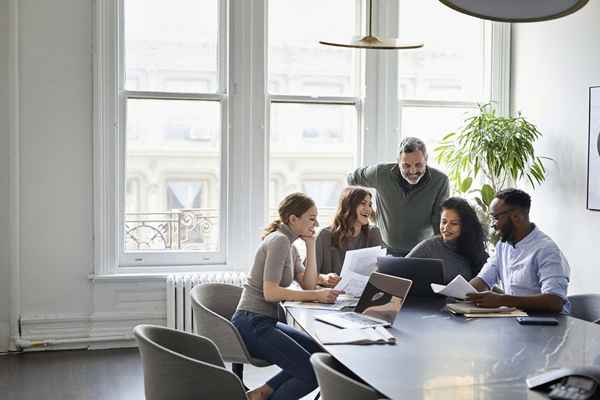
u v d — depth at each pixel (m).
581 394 2.36
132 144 6.24
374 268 4.22
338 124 6.55
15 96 5.88
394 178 5.54
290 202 4.14
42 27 5.96
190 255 6.36
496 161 6.04
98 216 6.08
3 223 5.92
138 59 6.23
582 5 2.49
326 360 2.86
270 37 6.41
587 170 5.79
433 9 6.66
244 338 3.94
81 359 5.81
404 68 6.64
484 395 2.42
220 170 6.36
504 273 4.25
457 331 3.38
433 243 4.54
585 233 5.86
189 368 3.08
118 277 6.10
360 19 6.51
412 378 2.62
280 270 3.94
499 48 6.72
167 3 6.25
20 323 6.02
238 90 6.27
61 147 6.04
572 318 3.66
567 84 6.02
